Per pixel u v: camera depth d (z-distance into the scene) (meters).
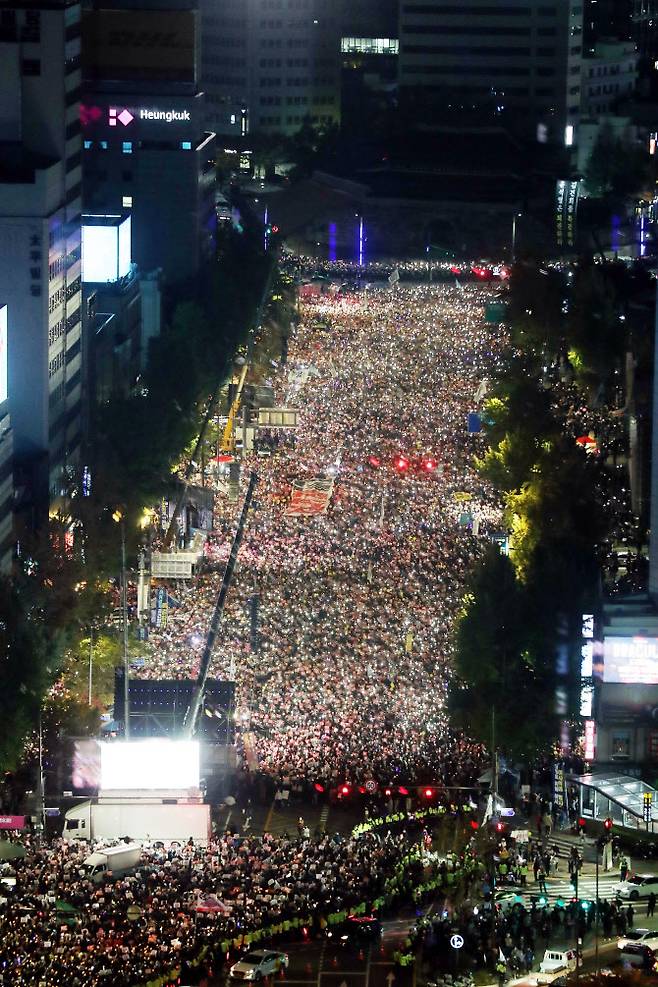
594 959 178.50
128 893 194.88
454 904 198.75
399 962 183.50
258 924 190.38
